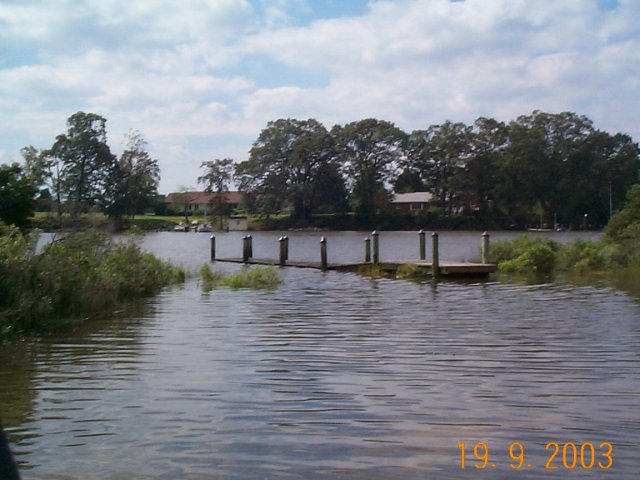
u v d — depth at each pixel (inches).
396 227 3366.1
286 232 3245.6
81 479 231.8
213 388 338.3
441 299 684.1
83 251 676.1
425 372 367.6
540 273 976.3
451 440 265.0
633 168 3122.5
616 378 351.9
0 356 414.6
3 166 788.6
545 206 3253.0
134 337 475.2
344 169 3553.2
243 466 241.6
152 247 1959.9
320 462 244.5
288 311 603.8
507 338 460.8
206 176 3683.6
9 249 532.4
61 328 512.4
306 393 328.8
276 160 3457.2
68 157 2608.3
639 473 234.4
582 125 3233.3
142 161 2699.3
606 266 971.3
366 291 770.8
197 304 654.5
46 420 290.8
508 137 3314.5
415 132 3580.2
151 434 273.3
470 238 2471.7
